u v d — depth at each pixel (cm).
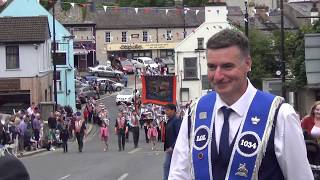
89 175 1916
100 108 5294
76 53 9194
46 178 1856
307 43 1423
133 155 2792
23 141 2939
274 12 7869
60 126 3503
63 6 9281
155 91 5269
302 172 412
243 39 412
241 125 413
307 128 912
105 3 11750
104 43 9775
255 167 405
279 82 2773
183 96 6119
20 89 4603
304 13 7494
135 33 9862
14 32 4631
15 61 4625
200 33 6144
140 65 9125
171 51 9856
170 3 11562
